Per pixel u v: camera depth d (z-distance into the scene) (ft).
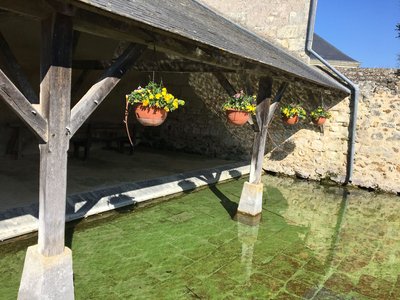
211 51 9.77
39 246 7.22
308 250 12.83
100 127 23.68
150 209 15.65
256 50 14.19
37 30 13.11
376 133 21.47
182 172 21.35
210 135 27.94
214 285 9.87
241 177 23.22
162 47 8.32
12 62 7.10
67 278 7.34
